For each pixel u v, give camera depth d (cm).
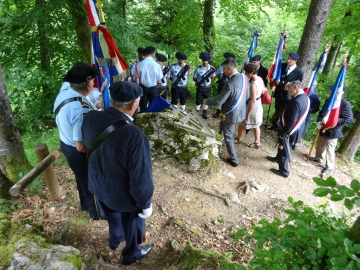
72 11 639
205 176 432
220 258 265
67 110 241
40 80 661
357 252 121
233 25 1364
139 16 1014
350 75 1045
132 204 219
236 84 430
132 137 192
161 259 282
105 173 206
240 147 574
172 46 1022
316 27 588
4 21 595
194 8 869
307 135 770
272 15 1523
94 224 310
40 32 638
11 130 370
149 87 604
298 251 148
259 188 432
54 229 293
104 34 343
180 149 431
